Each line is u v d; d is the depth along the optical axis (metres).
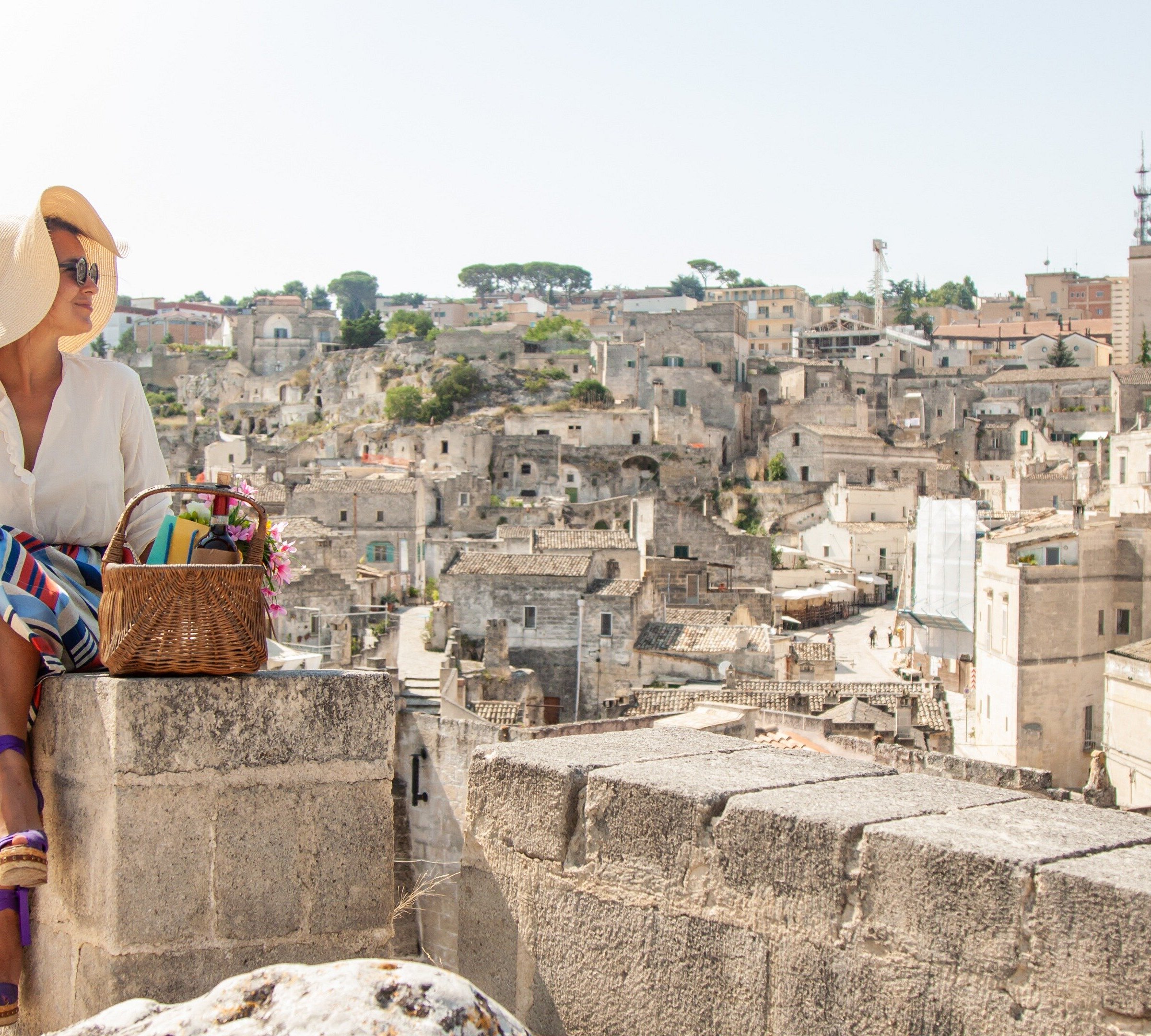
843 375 154.12
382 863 6.26
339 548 73.69
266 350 186.62
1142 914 4.05
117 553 6.05
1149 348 144.38
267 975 4.39
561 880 5.90
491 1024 4.27
